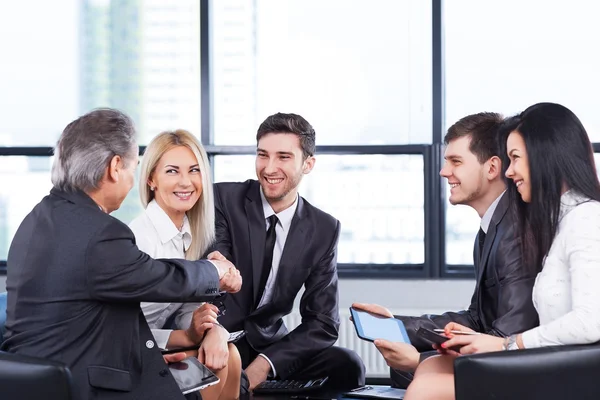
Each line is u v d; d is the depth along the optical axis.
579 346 2.08
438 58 5.01
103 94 5.27
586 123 4.98
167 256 2.69
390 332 2.67
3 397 1.94
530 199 2.29
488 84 5.06
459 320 2.98
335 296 3.37
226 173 5.18
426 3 5.06
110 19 5.26
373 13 5.11
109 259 2.04
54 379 1.91
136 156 2.22
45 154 5.22
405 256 5.09
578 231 2.15
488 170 2.82
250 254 3.25
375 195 5.09
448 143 2.88
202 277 2.25
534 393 2.05
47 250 2.07
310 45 5.16
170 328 2.87
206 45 5.14
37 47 5.27
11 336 2.10
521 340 2.16
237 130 5.22
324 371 3.34
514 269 2.57
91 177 2.13
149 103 5.26
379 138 5.12
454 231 5.07
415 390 2.23
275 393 2.92
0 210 5.24
